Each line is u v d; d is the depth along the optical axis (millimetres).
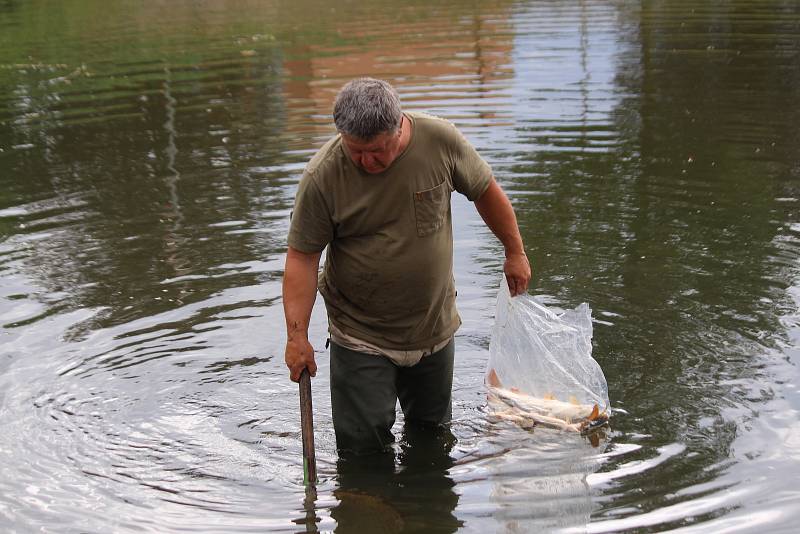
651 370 4457
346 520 3492
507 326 4340
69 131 8961
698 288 5254
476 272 5719
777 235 5930
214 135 8617
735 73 10055
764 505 3387
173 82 10773
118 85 10727
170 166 7793
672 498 3480
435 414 4172
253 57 11883
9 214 6836
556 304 5117
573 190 6883
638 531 3287
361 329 3848
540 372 4297
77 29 14797
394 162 3508
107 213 6797
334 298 3883
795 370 4344
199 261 5934
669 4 14742
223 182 7348
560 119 8688
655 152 7672
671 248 5816
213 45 12883
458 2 16234
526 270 4094
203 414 4309
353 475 3828
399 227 3613
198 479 3805
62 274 5781
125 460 3930
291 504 3617
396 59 11438
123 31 14328
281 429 4211
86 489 3707
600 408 4109
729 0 14742
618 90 9625
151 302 5387
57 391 4453
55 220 6695
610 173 7223
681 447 3836
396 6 16047
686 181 6977
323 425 4246
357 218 3598
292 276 3684
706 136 8016
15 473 3797
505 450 3977
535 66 10797
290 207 6785
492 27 13508
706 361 4496
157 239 6289
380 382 3895
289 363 3744
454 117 8812
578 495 3559
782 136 7902
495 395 4344
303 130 8664
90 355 4793
